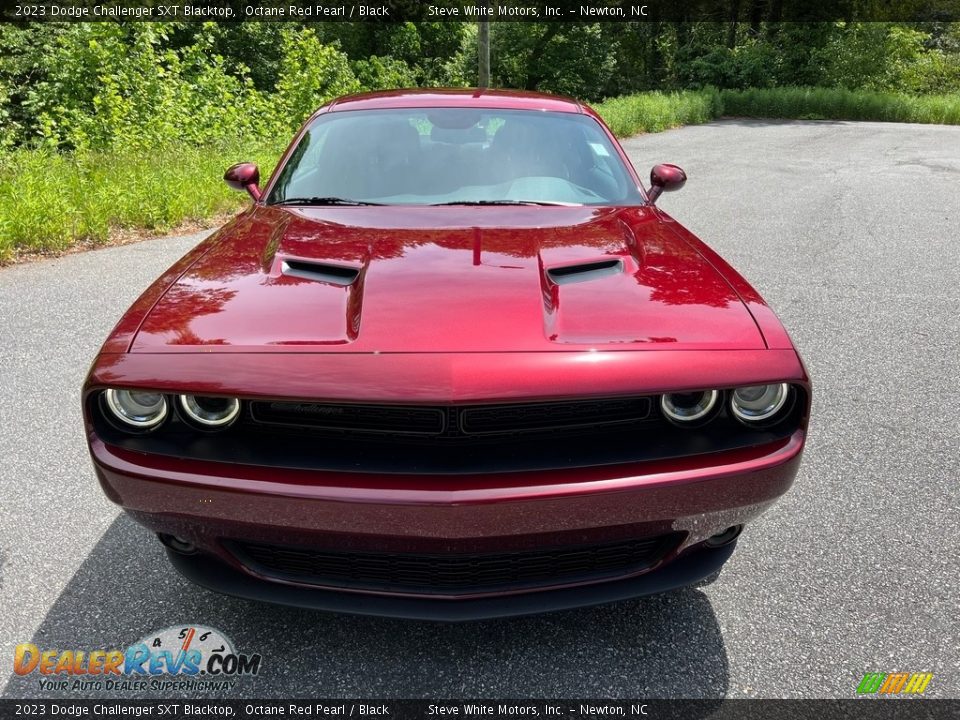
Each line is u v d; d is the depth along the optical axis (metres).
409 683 1.93
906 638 2.11
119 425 1.77
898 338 4.55
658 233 2.57
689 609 2.22
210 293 2.02
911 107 27.48
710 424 1.82
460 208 2.73
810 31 32.66
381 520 1.66
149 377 1.71
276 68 25.33
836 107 27.48
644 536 1.80
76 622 2.12
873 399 3.69
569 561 1.88
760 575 2.38
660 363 1.74
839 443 3.25
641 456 1.74
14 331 4.43
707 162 13.59
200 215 7.74
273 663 1.99
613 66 37.94
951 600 2.27
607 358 1.73
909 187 10.91
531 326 1.81
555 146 3.15
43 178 7.54
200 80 13.41
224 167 9.20
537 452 1.73
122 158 9.43
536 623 2.15
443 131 3.17
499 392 1.65
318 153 3.11
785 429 1.84
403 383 1.65
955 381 3.92
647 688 1.92
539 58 37.66
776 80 32.38
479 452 1.71
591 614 2.19
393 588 1.85
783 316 4.95
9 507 2.67
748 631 2.13
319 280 2.08
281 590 1.89
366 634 2.10
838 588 2.32
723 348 1.80
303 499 1.66
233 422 1.76
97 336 4.36
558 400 1.67
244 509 1.70
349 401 1.64
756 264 6.32
